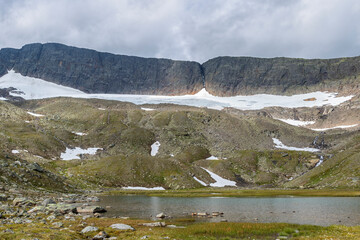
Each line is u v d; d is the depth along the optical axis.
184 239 37.81
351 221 58.31
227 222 53.16
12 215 45.75
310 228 46.72
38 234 32.19
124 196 119.81
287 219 61.50
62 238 31.92
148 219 60.00
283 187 182.12
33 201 63.41
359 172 146.38
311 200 101.06
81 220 48.81
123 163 183.12
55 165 177.38
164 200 104.38
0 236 29.97
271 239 40.31
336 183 147.62
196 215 67.50
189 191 153.00
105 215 63.75
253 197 118.75
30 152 197.38
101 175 166.25
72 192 107.69
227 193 136.75
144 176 175.38
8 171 88.56
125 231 41.12
